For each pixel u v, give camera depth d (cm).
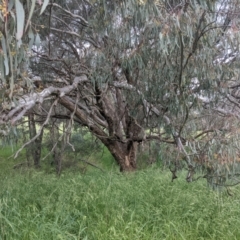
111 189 498
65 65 480
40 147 845
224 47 306
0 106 270
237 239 374
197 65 325
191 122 417
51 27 462
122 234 346
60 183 532
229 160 341
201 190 508
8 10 141
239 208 439
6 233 339
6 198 417
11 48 179
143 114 471
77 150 877
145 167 784
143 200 459
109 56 373
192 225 400
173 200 463
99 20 329
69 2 507
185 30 274
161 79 357
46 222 367
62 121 772
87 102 597
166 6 305
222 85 355
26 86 300
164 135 547
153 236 361
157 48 314
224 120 405
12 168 816
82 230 345
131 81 414
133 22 300
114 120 620
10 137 315
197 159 375
